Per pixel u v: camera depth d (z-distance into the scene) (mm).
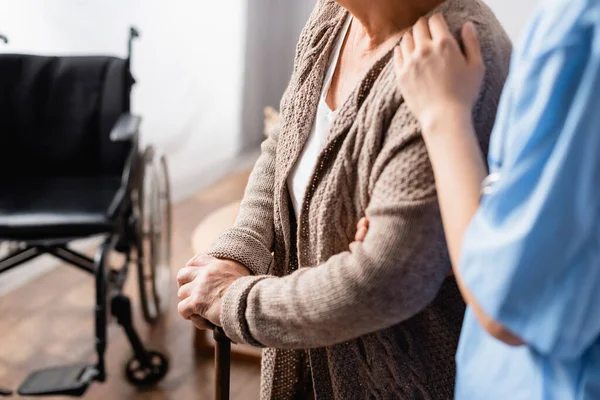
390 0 770
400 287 688
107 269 1910
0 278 2586
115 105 2174
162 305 2469
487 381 675
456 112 650
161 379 2113
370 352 860
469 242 558
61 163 2217
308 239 877
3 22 2498
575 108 500
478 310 574
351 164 774
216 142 3732
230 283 857
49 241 1886
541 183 514
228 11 3533
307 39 940
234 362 2168
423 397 862
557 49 504
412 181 683
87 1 2793
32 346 2244
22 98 2174
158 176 2295
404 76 687
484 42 712
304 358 1014
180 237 2996
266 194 998
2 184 2129
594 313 525
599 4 495
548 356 594
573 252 513
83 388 1793
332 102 884
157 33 3178
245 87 3832
